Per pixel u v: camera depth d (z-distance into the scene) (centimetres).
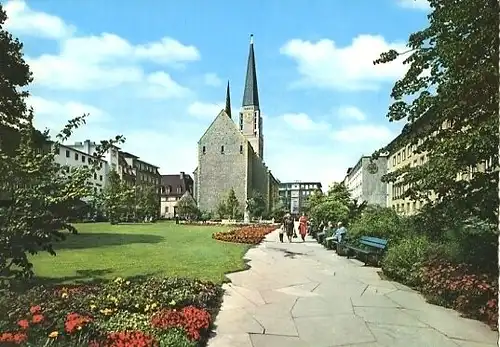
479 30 818
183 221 7062
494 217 896
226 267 1291
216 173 8525
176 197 12338
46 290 748
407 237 1349
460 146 803
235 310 797
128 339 516
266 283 1055
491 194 861
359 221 2050
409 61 1030
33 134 891
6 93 2230
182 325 605
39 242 809
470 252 941
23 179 808
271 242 2508
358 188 8300
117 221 4919
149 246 2030
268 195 9100
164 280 885
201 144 8625
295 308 817
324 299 892
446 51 859
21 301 616
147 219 7544
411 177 948
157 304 705
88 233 3103
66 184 834
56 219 809
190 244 2191
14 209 771
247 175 8469
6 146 1961
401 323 721
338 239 1788
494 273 834
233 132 8550
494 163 850
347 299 895
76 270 1202
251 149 8975
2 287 747
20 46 2294
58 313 577
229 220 7488
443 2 948
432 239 1162
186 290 790
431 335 659
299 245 2281
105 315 640
